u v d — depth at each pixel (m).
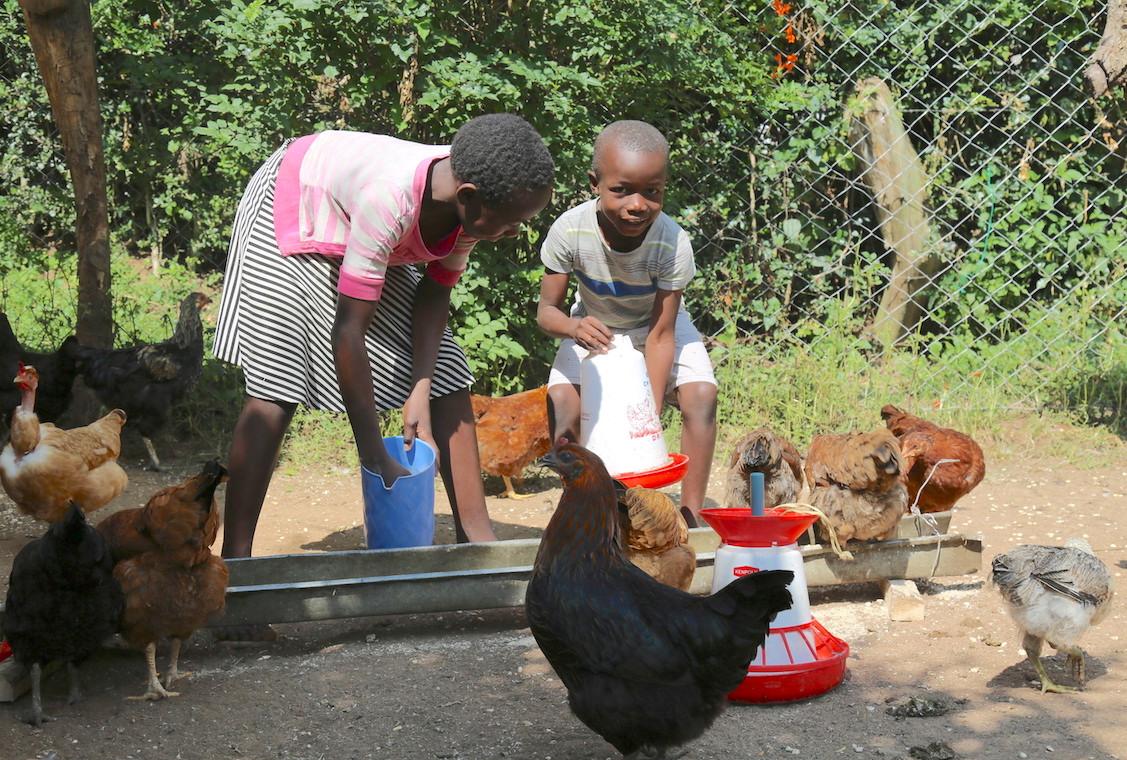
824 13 9.62
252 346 4.67
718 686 3.17
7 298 10.65
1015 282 10.89
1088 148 10.66
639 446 4.75
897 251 10.31
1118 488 7.21
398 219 4.23
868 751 3.52
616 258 5.01
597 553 3.33
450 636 4.80
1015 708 3.86
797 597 3.98
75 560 3.70
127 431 8.53
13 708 4.00
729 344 9.33
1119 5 7.58
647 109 8.67
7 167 11.74
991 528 6.34
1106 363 9.38
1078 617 3.87
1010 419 8.89
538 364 8.96
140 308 10.44
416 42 7.46
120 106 10.54
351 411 4.48
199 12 8.20
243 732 3.78
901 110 10.20
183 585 3.97
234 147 8.05
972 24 10.26
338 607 4.56
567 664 3.32
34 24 7.43
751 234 9.91
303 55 7.51
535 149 4.14
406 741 3.68
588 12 7.73
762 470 5.07
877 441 4.73
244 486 4.72
